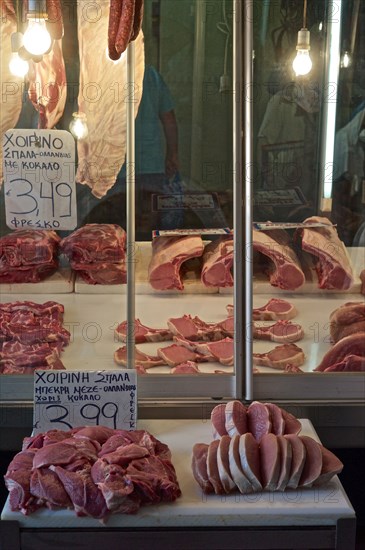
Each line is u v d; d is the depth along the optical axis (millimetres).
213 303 2455
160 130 2428
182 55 2402
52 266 2424
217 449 1839
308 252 2406
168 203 2455
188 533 1720
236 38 2213
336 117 2377
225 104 2424
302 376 2262
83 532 1702
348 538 1729
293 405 2236
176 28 2391
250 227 2242
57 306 2393
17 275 2404
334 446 2277
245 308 2229
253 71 2318
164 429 2123
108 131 2338
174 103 2420
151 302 2445
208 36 2395
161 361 2309
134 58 2326
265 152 2371
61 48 2291
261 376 2256
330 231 2422
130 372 2047
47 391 2031
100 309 2416
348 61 2354
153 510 1714
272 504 1735
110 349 2326
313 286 2410
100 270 2416
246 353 2232
